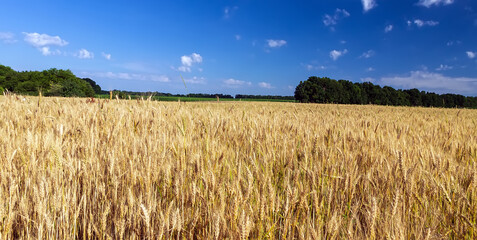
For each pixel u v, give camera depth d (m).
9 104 6.53
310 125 5.35
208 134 3.74
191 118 4.93
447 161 2.71
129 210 1.73
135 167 2.20
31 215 1.77
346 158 2.68
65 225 1.62
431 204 2.07
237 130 4.32
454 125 6.52
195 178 2.05
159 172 2.18
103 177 2.18
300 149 3.20
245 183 2.08
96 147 2.84
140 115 4.86
